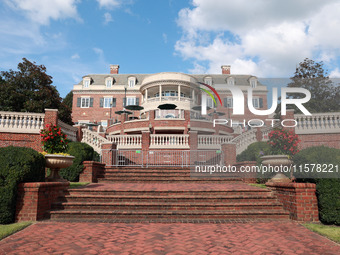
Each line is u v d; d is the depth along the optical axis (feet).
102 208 23.97
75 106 165.37
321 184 20.57
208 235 17.26
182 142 63.46
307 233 17.67
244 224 20.45
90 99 165.99
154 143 63.16
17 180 21.03
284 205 23.41
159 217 22.45
